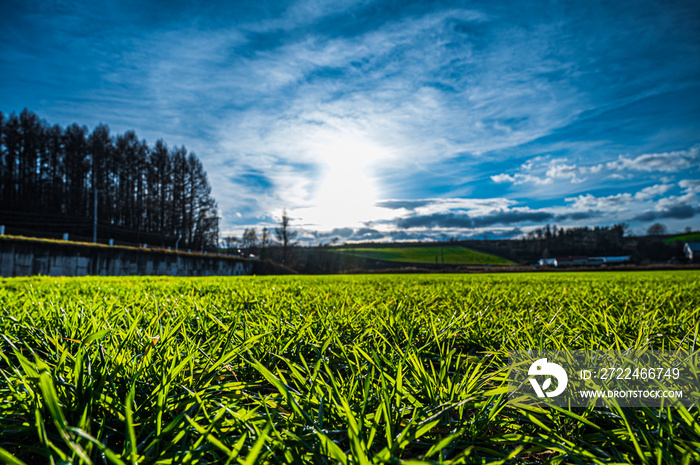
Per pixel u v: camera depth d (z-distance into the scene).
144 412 1.37
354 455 0.96
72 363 1.66
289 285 8.29
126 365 1.68
